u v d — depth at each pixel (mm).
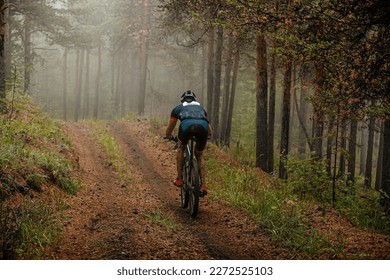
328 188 11562
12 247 5406
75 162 11977
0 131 10555
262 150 16250
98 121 26938
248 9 9125
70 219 7258
